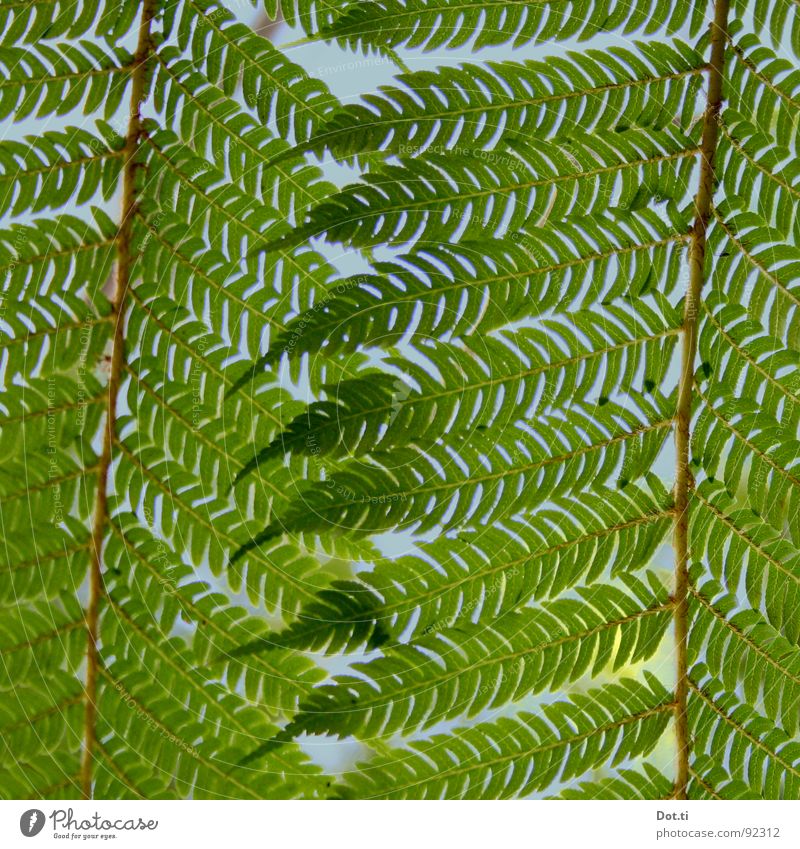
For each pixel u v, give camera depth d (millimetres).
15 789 1639
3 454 1660
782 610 1640
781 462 1644
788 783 1633
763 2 1658
